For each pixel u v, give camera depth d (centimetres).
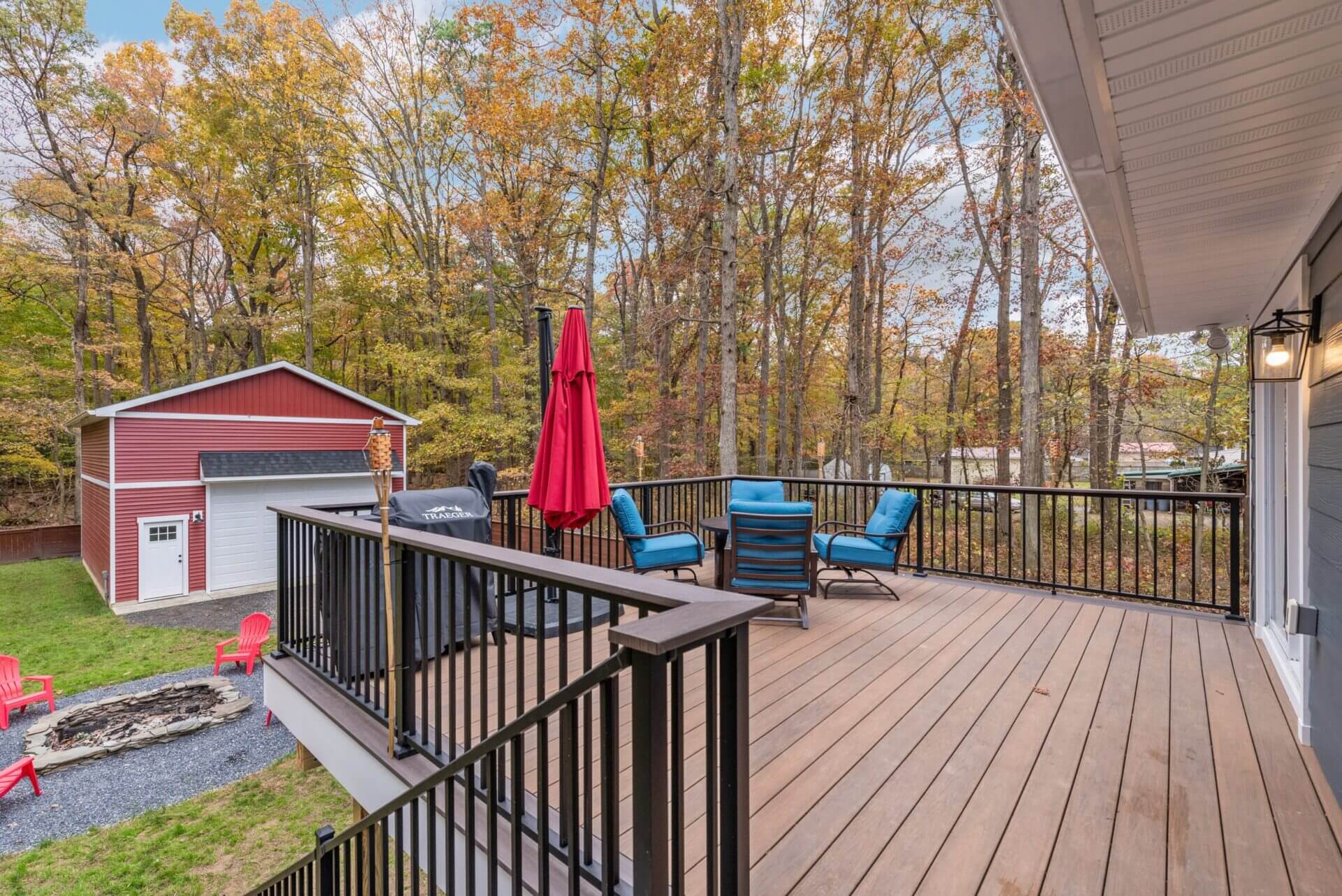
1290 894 160
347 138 1672
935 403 1769
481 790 198
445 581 355
